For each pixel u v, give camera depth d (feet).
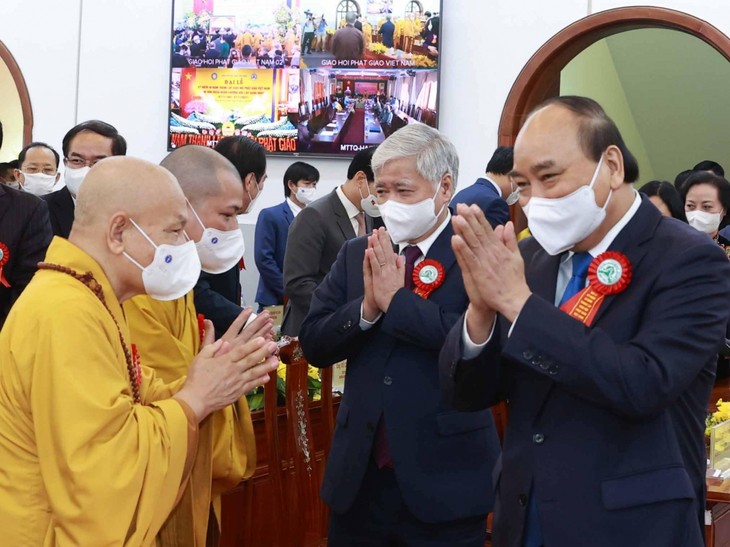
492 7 26.16
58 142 29.53
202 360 7.47
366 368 8.98
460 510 8.66
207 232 9.36
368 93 27.07
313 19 27.30
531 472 6.62
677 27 24.53
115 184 7.11
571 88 30.25
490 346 6.74
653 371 6.14
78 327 6.59
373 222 15.56
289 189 23.12
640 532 6.29
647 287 6.44
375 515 8.95
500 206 15.48
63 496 6.49
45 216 12.20
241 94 27.91
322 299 9.48
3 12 29.86
